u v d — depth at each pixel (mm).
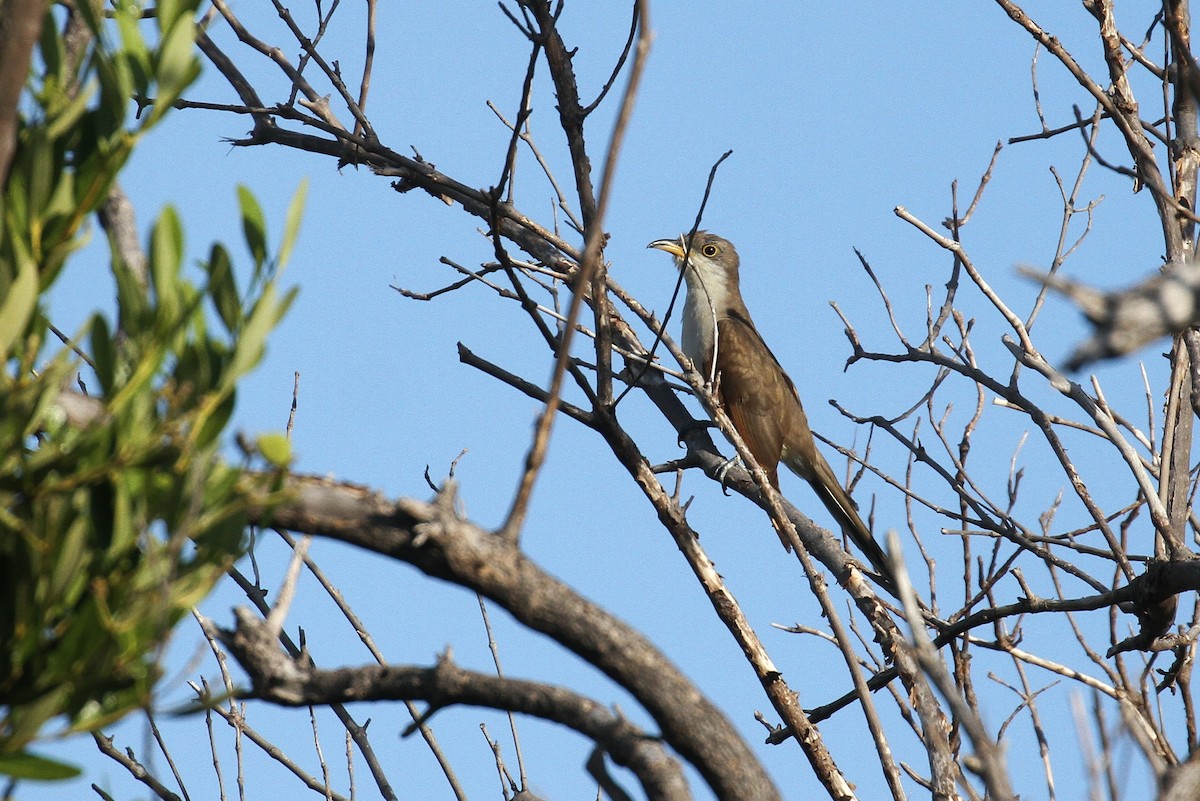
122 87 5094
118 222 5582
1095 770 5258
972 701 9930
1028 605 10078
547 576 5871
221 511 4945
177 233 4812
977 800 7840
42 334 5055
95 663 4855
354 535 5613
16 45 4734
